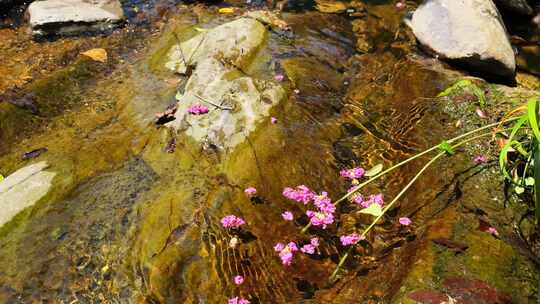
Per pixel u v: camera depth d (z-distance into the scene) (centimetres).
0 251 100
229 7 150
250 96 116
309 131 115
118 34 142
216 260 100
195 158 110
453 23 130
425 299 90
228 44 127
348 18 145
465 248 95
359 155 114
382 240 103
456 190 104
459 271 93
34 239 102
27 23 143
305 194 106
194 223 103
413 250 98
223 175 108
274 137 112
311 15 145
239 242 102
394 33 140
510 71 127
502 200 101
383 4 150
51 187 107
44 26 139
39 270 99
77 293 97
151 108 120
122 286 98
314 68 128
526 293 91
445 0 133
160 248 101
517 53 137
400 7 148
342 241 101
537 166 96
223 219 103
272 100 116
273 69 125
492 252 95
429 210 103
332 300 97
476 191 103
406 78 127
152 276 98
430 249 96
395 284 94
